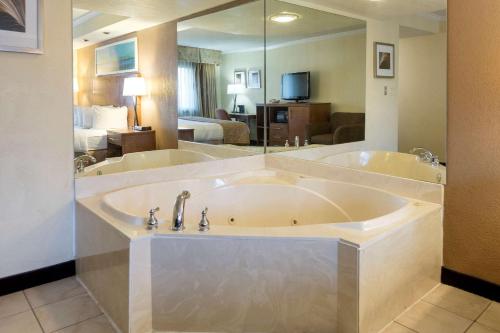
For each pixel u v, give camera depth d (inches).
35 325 81.6
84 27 100.9
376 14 107.4
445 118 95.3
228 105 132.3
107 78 106.7
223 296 77.1
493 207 89.3
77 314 85.9
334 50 119.0
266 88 136.9
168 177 119.8
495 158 88.1
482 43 87.9
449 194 95.7
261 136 141.1
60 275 101.6
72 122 100.0
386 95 106.8
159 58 116.6
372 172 111.0
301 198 119.6
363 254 72.0
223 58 132.0
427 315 85.2
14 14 88.4
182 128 124.6
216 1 129.3
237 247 75.6
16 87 91.0
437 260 97.2
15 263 94.8
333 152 120.7
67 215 101.4
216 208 119.8
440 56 95.1
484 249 91.6
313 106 126.5
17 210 93.9
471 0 88.7
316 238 74.3
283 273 75.4
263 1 132.9
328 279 74.8
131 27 111.3
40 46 92.4
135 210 106.4
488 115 88.4
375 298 76.6
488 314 85.5
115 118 109.0
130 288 75.7
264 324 77.2
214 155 130.6
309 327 76.4
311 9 124.6
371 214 107.5
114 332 79.5
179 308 78.3
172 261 77.2
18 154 92.8
